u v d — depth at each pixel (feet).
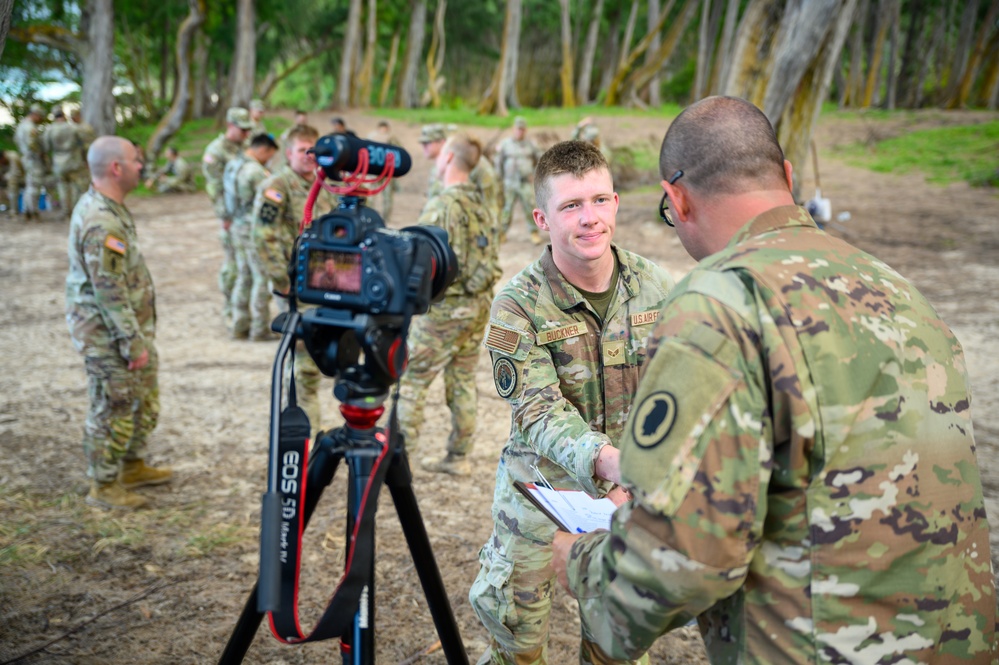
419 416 14.05
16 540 11.39
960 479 4.09
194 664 8.78
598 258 6.47
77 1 61.98
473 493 13.51
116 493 12.71
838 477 3.85
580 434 6.19
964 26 112.88
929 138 74.23
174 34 107.14
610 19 143.43
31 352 21.44
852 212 46.65
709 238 4.81
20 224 44.06
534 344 6.64
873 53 118.93
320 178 4.91
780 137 38.93
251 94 94.32
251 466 14.44
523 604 6.99
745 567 3.85
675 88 128.98
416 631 9.57
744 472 3.80
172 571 10.78
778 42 37.45
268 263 17.69
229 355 21.54
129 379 12.37
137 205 53.42
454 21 147.43
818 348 3.89
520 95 157.69
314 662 8.93
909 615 3.89
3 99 75.25
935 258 34.45
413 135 87.04
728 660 4.16
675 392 3.92
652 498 3.84
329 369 5.05
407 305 4.80
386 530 12.17
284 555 4.95
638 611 4.00
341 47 135.64
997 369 20.10
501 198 36.60
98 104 62.75
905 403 3.99
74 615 9.66
